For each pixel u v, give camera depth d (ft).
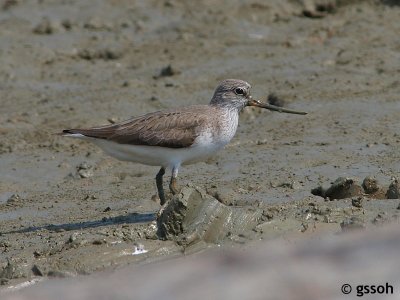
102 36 113.80
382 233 53.98
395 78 94.07
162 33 113.91
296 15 117.60
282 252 52.90
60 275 57.47
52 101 96.32
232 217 62.03
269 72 99.14
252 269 49.88
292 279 47.60
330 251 51.19
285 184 71.26
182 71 101.65
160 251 59.47
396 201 64.64
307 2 118.21
